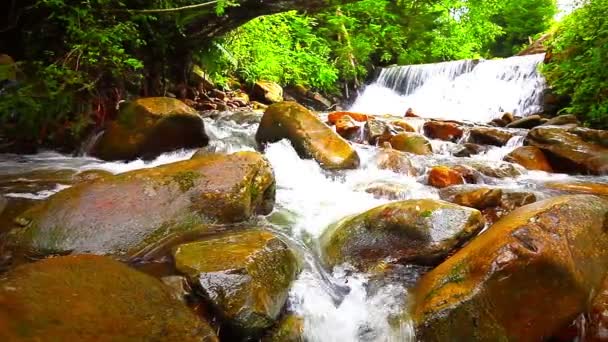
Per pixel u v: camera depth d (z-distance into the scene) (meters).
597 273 2.83
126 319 2.07
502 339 2.56
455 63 14.34
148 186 3.43
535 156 6.14
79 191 3.36
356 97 15.91
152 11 6.79
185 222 3.27
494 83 13.02
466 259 2.81
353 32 16.59
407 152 6.58
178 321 2.20
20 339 1.71
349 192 4.75
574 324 2.74
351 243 3.40
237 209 3.52
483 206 4.18
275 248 2.90
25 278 2.07
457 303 2.59
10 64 5.28
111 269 2.37
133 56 7.75
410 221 3.37
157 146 5.66
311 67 14.27
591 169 5.78
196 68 10.49
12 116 5.63
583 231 2.93
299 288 2.87
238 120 8.32
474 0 18.92
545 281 2.60
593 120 7.94
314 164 5.52
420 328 2.60
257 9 7.88
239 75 12.31
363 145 6.90
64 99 5.78
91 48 5.99
